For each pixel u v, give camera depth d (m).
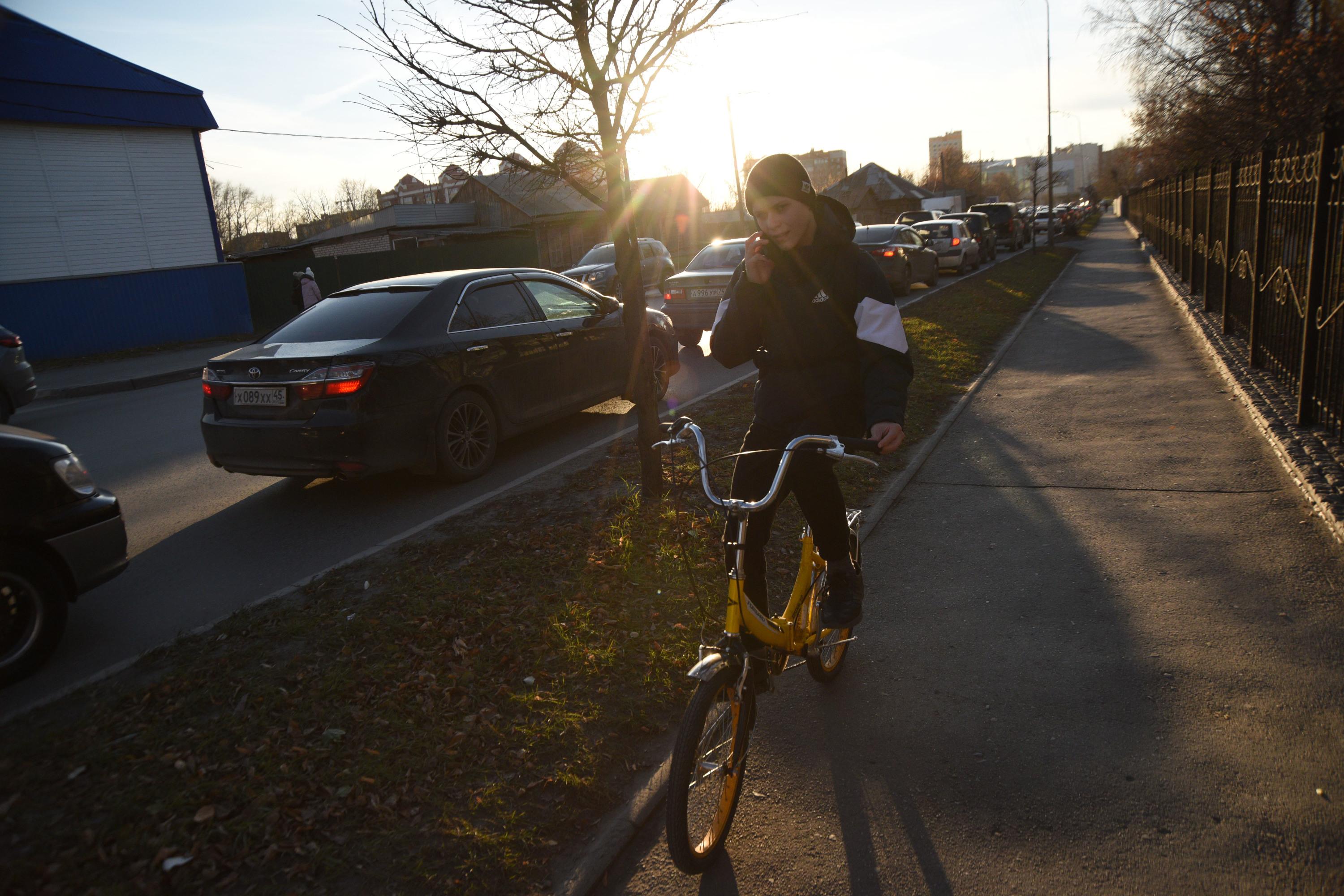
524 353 7.16
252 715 3.31
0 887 2.45
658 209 47.91
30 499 3.86
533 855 2.64
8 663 3.80
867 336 2.63
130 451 8.81
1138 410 7.52
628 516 5.30
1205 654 3.54
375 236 39.59
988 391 8.87
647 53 5.07
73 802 2.84
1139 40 17.11
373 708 3.35
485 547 4.99
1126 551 4.60
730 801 2.68
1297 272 7.07
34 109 19.59
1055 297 17.50
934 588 4.39
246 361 6.02
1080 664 3.56
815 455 2.77
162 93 21.64
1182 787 2.77
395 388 5.98
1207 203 12.64
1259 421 6.57
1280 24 13.77
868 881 2.50
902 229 20.23
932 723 3.24
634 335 5.44
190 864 2.56
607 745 3.15
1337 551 4.32
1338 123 5.92
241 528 5.91
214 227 23.19
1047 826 2.66
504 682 3.53
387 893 2.48
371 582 4.62
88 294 19.72
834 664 3.55
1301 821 2.58
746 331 2.90
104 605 4.71
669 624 3.99
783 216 2.62
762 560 2.88
